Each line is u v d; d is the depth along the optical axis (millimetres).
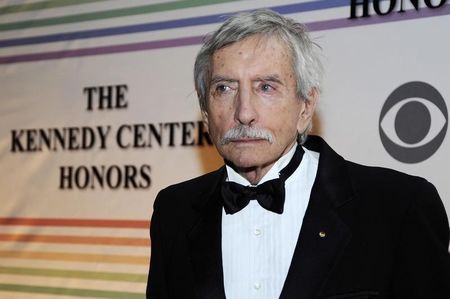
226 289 1311
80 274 2729
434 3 2088
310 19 2295
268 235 1337
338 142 2219
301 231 1282
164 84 2605
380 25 2172
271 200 1343
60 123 2830
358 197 1297
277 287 1282
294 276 1235
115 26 2730
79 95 2797
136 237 2627
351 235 1256
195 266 1343
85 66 2791
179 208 1485
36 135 2881
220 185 1438
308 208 1305
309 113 1365
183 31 2578
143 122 2643
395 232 1245
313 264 1240
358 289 1221
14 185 2910
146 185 2619
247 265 1320
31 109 2902
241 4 2453
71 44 2828
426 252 1222
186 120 2551
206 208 1419
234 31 1263
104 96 2736
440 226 1269
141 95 2652
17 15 2961
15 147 2924
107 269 2672
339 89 2230
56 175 2824
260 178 1375
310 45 1322
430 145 2076
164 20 2621
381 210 1270
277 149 1272
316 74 1326
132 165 2654
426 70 2090
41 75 2889
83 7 2809
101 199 2713
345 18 2236
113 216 2680
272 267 1302
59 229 2797
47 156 2854
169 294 1447
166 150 2586
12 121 2938
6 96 2959
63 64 2844
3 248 2904
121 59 2707
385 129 2150
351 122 2203
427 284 1208
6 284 2881
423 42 2100
